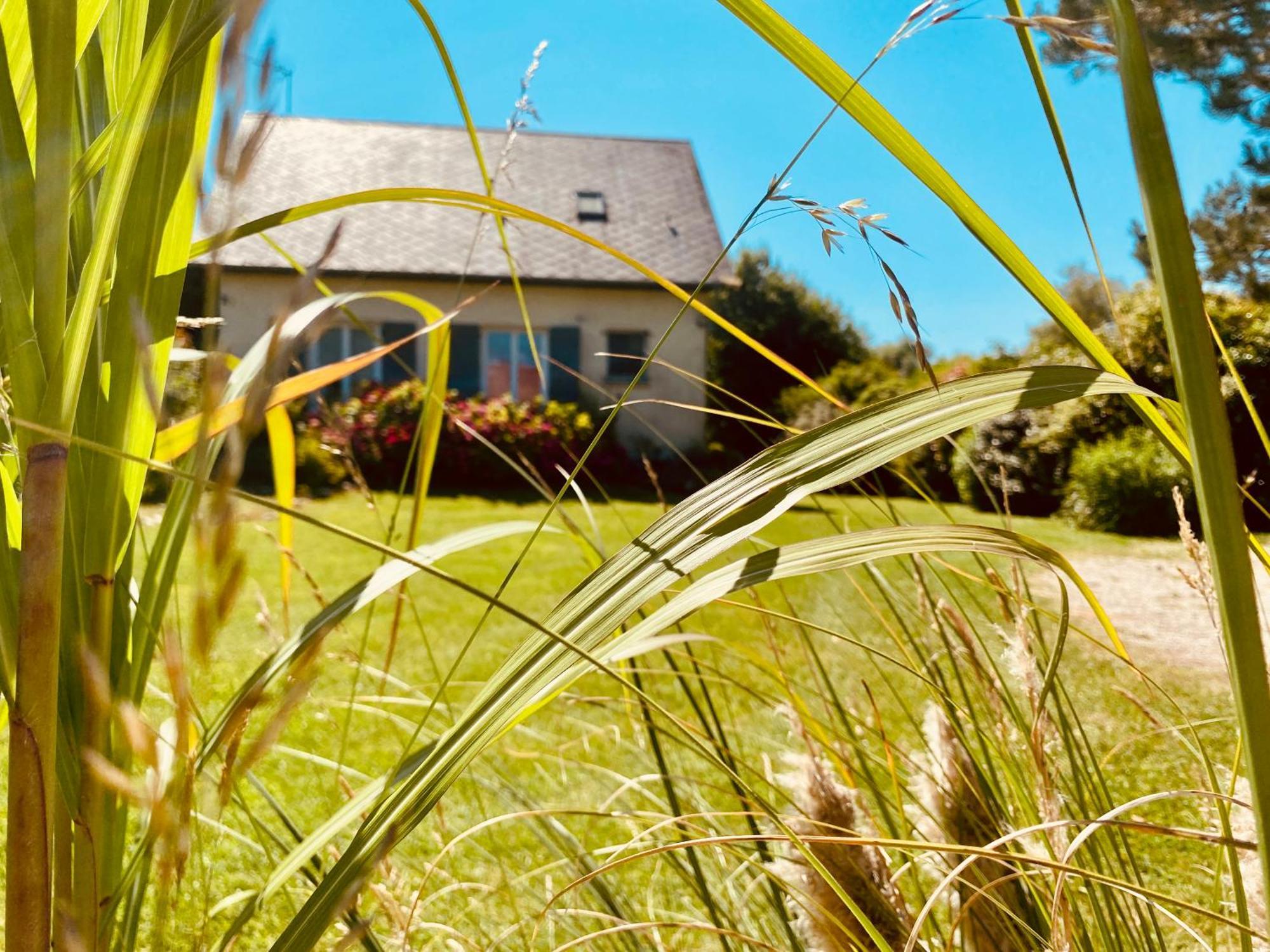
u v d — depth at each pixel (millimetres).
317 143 17812
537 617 5379
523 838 1898
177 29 418
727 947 1018
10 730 399
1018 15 522
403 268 15734
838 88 528
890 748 1050
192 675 235
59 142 406
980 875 887
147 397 224
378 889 869
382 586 768
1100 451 10445
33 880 398
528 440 14734
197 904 1146
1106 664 2941
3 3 511
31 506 405
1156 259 381
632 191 18719
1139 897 900
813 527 4480
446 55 706
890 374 13570
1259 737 372
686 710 1988
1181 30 8680
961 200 531
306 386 863
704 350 16703
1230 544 375
